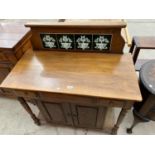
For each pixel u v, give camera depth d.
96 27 1.09
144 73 1.25
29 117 1.85
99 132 1.65
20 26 1.65
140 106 1.30
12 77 1.10
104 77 1.04
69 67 1.15
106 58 1.21
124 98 0.90
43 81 1.05
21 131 1.72
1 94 2.04
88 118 1.39
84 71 1.10
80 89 0.97
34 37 1.27
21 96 1.19
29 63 1.21
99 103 1.05
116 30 1.09
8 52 1.38
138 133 1.62
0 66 1.59
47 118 1.60
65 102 1.19
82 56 1.25
